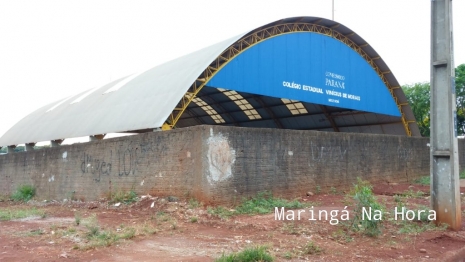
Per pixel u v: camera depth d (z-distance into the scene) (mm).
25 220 11516
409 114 28516
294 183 13984
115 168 14641
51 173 18875
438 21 9680
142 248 7492
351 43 25797
